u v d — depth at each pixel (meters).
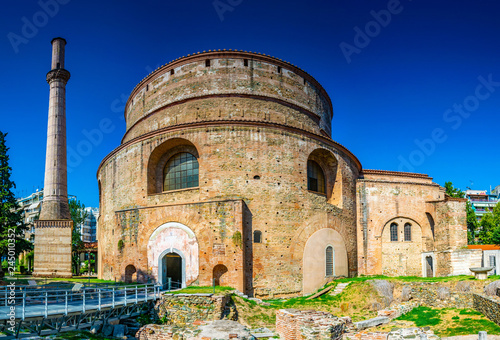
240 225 29.11
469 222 59.62
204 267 29.28
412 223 41.84
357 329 22.66
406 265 40.84
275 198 31.62
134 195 34.00
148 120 39.38
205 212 30.08
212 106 35.78
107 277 36.66
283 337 19.78
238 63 36.81
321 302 28.47
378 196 41.12
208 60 37.09
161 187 34.44
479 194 115.62
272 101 36.84
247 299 27.17
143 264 31.22
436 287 28.70
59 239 41.69
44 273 40.84
